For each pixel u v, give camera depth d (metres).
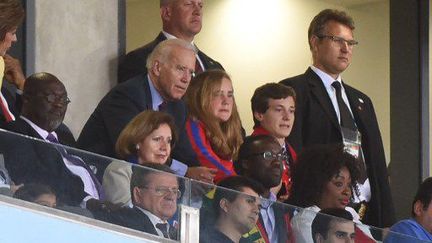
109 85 23.56
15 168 13.99
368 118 23.17
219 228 15.73
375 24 27.48
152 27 24.58
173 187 15.39
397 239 17.34
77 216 14.52
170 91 20.02
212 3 26.53
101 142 19.81
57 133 19.09
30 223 14.08
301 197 19.48
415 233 20.17
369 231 17.03
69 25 23.08
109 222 14.83
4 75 20.05
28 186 14.09
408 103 27.58
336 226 16.78
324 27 22.83
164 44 20.17
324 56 22.77
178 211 15.42
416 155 27.53
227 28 26.61
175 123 19.84
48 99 18.30
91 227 14.62
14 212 13.95
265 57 26.89
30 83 18.33
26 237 14.02
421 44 27.73
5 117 18.62
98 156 14.76
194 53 20.28
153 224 15.20
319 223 16.59
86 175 14.62
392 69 27.58
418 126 27.56
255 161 19.38
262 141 19.44
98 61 23.45
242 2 26.81
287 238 16.28
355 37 27.22
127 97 19.91
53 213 14.31
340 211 18.98
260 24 26.91
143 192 15.14
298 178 19.58
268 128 20.89
